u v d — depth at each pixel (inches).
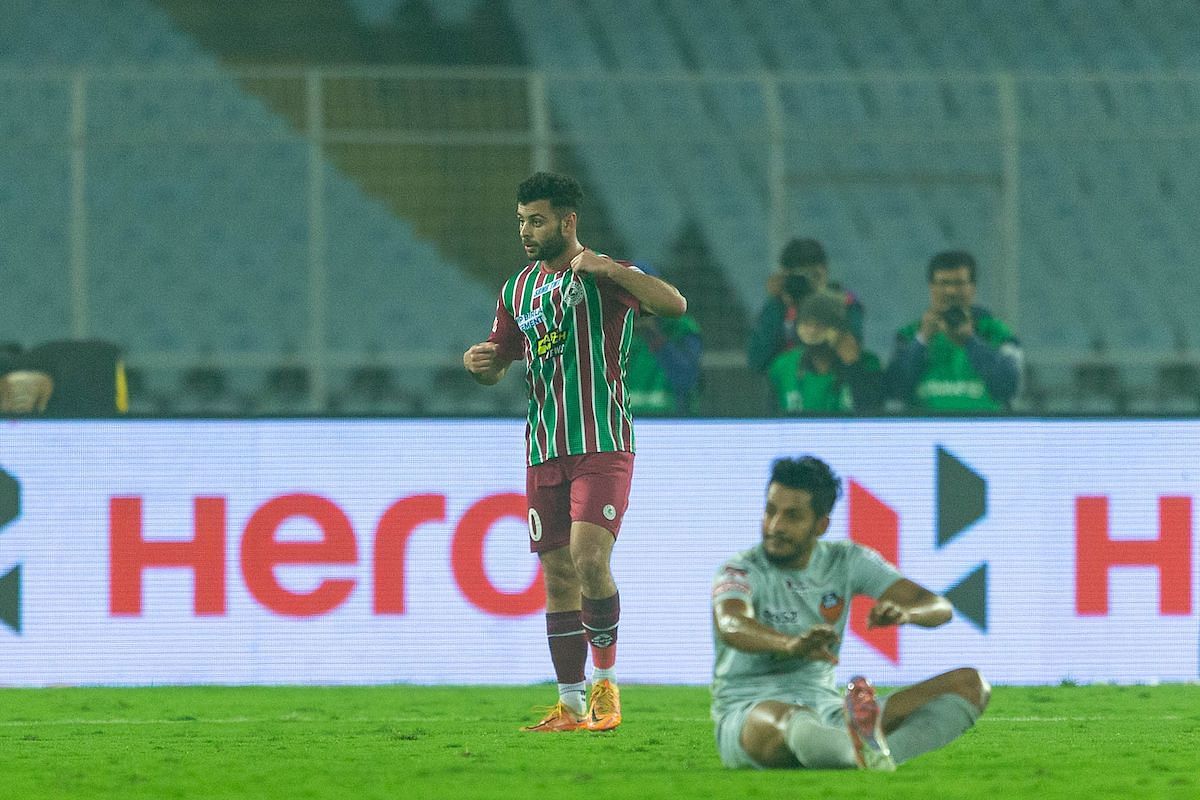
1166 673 1094.4
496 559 1087.0
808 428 1083.3
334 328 2090.3
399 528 1082.7
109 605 1074.7
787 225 1721.2
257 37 2568.9
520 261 2059.5
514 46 2591.0
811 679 649.6
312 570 1080.8
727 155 2284.7
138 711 956.6
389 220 2086.6
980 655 1084.5
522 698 1021.8
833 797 565.6
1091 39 2632.9
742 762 644.1
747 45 2588.6
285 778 647.1
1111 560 1092.5
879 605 602.9
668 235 2222.0
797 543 629.0
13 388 1203.9
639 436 1079.6
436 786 616.1
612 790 593.3
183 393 2062.0
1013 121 1689.2
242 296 2122.3
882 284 2197.3
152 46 2541.8
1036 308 2185.0
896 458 1084.5
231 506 1078.4
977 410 1109.7
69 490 1074.1
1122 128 1672.0
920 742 607.2
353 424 1082.7
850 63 2561.5
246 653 1078.4
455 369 2031.3
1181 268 2230.6
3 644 1070.4
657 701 998.4
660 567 1079.6
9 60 2491.4
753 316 2174.0
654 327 1186.0
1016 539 1088.2
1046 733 828.6
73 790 616.4
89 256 2127.2
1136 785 609.0
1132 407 1979.6
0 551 1069.8
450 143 1674.5
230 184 2161.7
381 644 1080.8
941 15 2655.0
